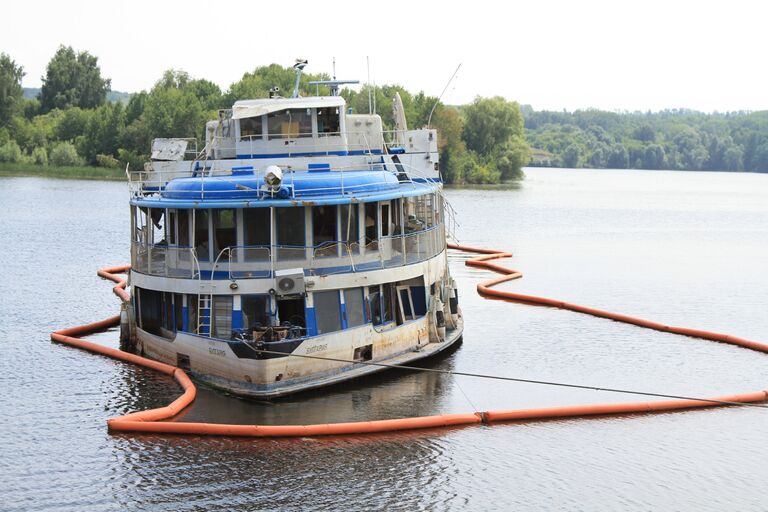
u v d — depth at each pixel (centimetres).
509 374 4150
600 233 10381
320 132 4288
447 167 18962
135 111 19212
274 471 2975
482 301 6003
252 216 3756
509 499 2834
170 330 3944
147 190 4322
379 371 3900
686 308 5934
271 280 3569
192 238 3784
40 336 4778
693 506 2817
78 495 2809
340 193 3825
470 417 3428
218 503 2759
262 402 3484
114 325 5119
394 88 18500
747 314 5775
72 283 6431
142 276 3981
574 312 5659
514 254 8400
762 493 2911
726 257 8462
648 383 4100
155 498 2789
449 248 8731
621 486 2944
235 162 4181
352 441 3225
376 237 4000
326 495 2820
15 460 3062
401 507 2762
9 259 7494
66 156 19062
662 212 13488
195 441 3203
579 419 3528
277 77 19762
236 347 3459
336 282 3675
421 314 4272
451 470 3022
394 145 5016
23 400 3681
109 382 3903
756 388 4050
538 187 19600
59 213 11138
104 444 3188
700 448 3266
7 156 19212
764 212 13825
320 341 3588
